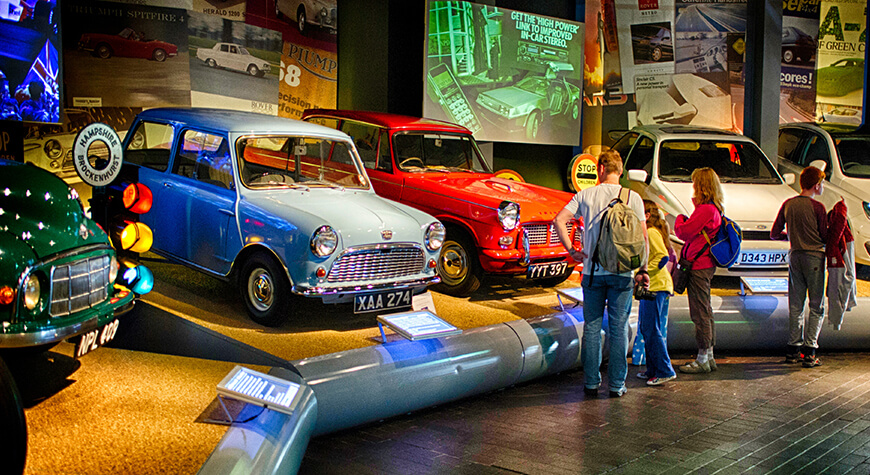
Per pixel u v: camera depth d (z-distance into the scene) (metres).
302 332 5.22
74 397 3.93
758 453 4.28
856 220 8.57
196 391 4.07
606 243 5.04
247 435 3.29
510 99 10.80
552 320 5.93
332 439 4.41
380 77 9.95
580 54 11.57
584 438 4.48
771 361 6.58
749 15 11.94
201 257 5.71
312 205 5.39
